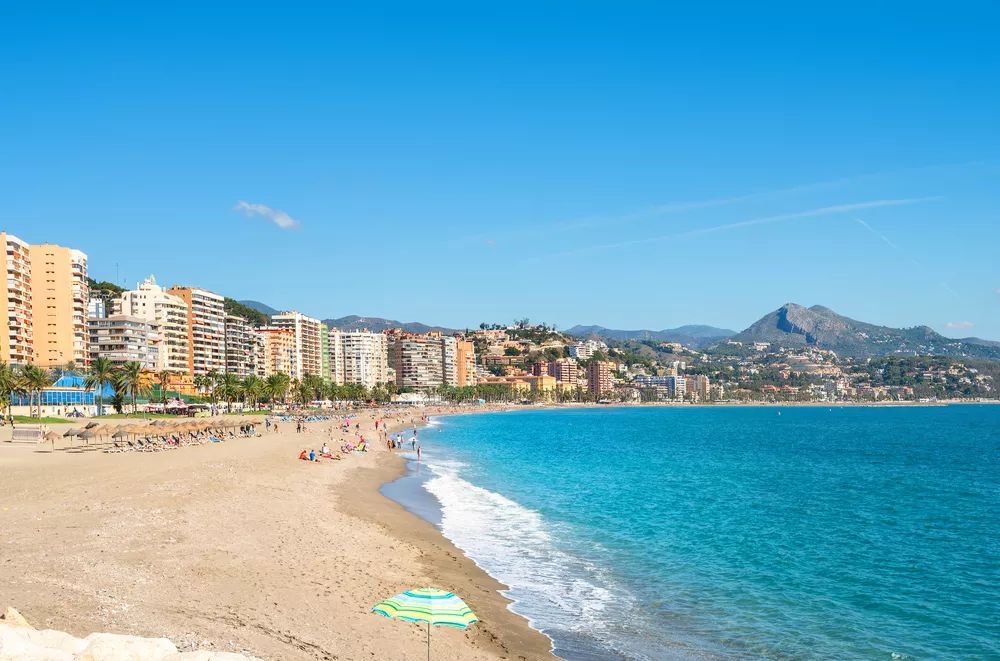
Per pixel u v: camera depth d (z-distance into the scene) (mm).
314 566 29844
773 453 110188
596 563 35094
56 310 173000
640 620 26578
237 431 115188
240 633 20234
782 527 45406
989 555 38031
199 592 24109
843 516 50000
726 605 28656
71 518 34844
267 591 25266
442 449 115562
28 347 163250
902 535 43250
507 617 26125
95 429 81375
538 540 40219
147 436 88500
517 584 30859
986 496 60781
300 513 43062
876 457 102438
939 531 44656
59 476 51844
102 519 34875
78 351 175250
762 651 23781
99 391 150750
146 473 54875
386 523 43156
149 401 171625
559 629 25219
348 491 56969
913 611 28266
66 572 24578
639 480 71438
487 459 96188
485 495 58656
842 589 31203
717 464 90562
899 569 34875
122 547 29438
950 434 167625
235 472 59938
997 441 140250
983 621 27141
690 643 24359
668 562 35594
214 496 45688
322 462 77750
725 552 38062
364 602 25406
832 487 66438
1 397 114812
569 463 91000
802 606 28719
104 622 19312
